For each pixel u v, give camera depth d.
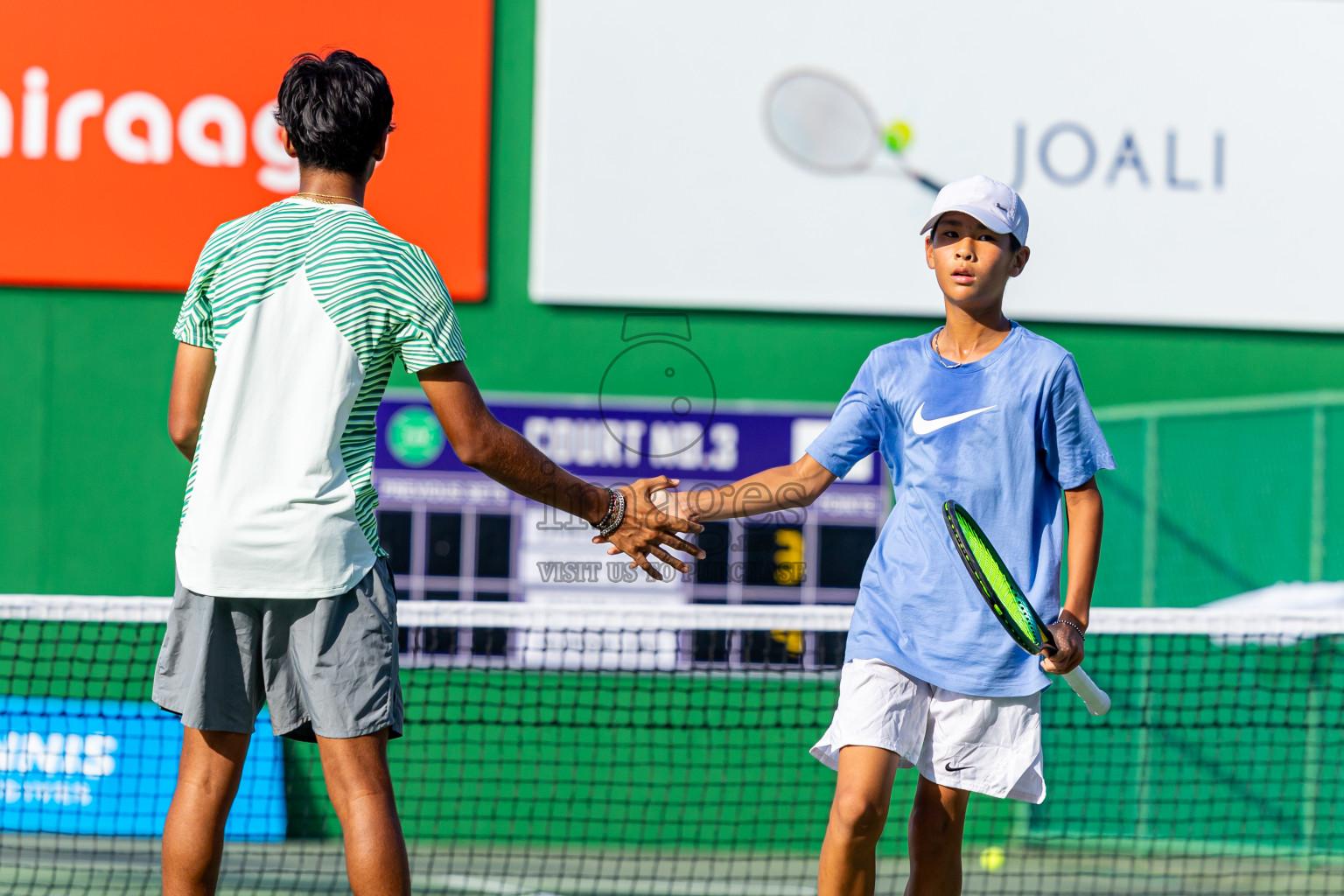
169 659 5.42
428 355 5.36
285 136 5.70
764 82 15.61
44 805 14.38
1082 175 15.88
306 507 5.18
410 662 14.70
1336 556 15.47
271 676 5.40
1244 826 15.09
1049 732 15.18
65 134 14.95
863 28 15.70
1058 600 6.26
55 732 14.46
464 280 15.38
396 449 14.99
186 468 15.24
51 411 15.09
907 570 6.37
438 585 14.95
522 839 14.74
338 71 5.64
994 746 6.29
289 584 5.18
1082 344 15.95
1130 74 15.92
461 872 13.51
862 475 15.28
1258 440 15.75
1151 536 15.48
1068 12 15.85
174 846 5.40
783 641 15.08
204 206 15.12
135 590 15.11
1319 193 16.14
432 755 14.70
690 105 15.55
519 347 15.46
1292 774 15.14
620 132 15.48
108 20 14.96
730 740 14.99
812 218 15.69
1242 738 15.24
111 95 14.98
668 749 14.94
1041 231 15.85
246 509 5.15
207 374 5.60
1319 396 15.11
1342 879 14.00
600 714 14.89
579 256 15.47
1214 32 15.99
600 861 13.91
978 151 15.78
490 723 13.95
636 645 14.95
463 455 5.54
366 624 5.34
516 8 15.56
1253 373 16.11
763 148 15.63
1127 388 15.96
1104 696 6.15
